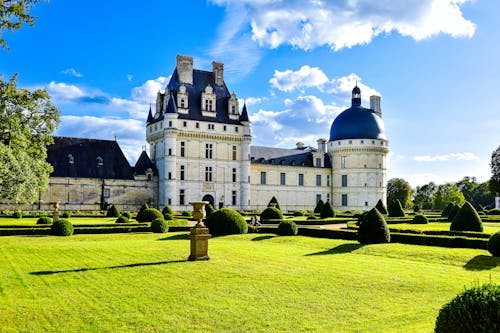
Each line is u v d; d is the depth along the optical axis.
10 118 50.66
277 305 14.76
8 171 44.25
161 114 94.12
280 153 109.88
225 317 13.50
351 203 109.75
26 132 54.28
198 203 24.42
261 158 104.75
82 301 15.38
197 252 24.02
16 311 14.17
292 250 28.45
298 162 110.88
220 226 38.97
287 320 13.16
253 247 29.80
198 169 91.25
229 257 25.00
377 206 75.12
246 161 96.31
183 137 90.00
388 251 26.80
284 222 38.72
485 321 8.38
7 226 39.88
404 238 31.20
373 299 15.45
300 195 109.19
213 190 92.81
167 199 86.94
